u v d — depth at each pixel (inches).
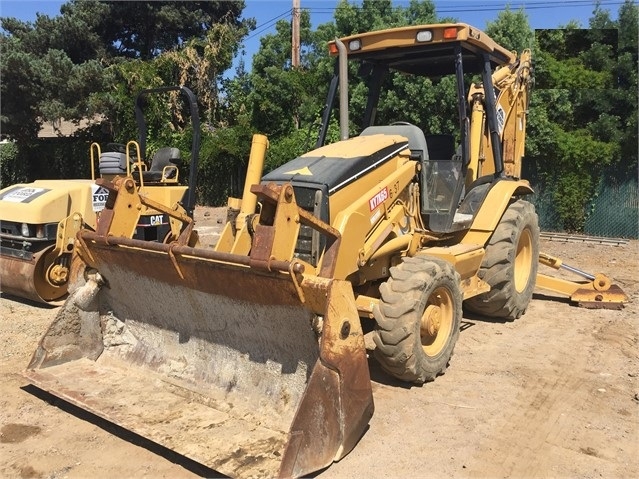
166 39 940.0
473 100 243.6
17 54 693.3
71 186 273.9
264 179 178.9
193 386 162.9
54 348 177.0
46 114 719.7
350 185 175.5
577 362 204.5
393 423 158.1
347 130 207.6
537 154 515.8
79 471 136.9
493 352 214.1
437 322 179.2
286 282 135.8
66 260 269.9
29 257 260.5
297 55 751.7
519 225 247.1
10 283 268.2
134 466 138.9
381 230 181.5
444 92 490.9
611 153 497.0
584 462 141.1
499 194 235.6
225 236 178.4
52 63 716.0
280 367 151.6
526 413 165.3
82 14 828.6
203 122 801.6
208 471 136.4
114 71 756.6
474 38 211.8
